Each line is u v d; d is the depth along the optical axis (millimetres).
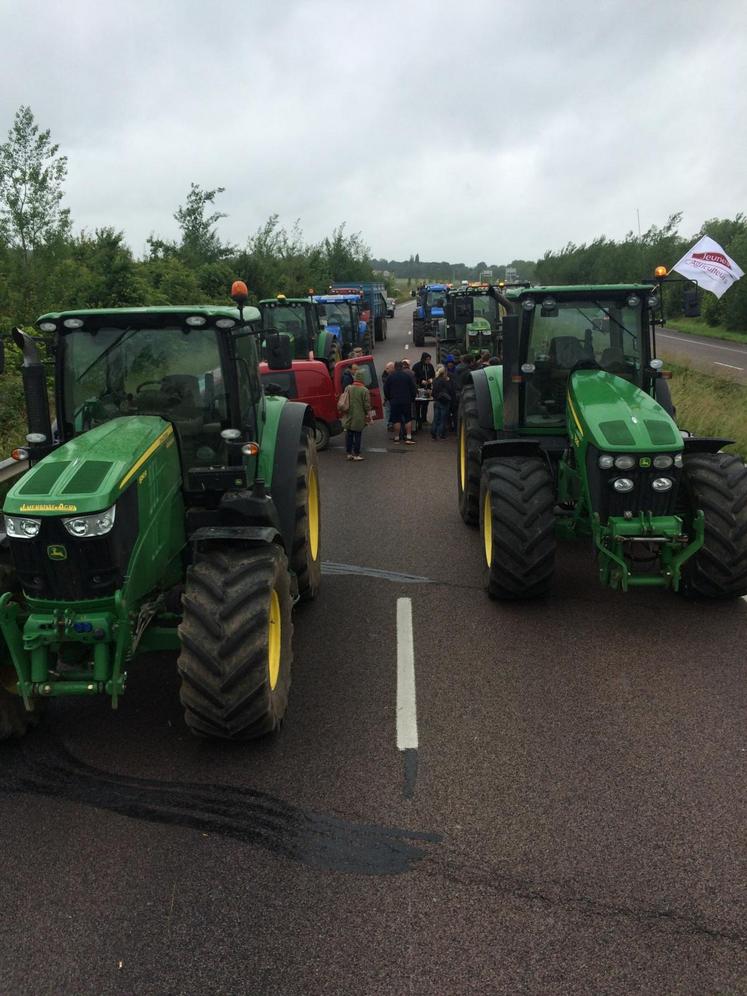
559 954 2996
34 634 3867
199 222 32469
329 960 2998
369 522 9195
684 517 6113
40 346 5145
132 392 4953
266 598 4191
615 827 3707
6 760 4398
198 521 4898
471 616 6273
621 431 5711
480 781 4094
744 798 3898
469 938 3080
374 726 4668
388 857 3545
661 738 4453
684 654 5496
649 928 3109
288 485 5941
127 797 4035
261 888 3379
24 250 18172
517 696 4973
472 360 14375
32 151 17984
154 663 5637
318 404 13586
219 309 4973
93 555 3811
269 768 4266
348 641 5863
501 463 6477
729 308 37688
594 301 7086
